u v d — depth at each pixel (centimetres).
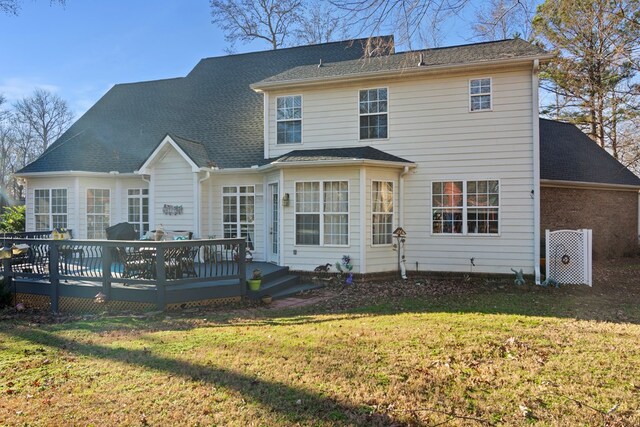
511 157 1144
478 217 1173
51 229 1459
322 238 1167
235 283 916
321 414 352
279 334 596
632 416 344
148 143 1551
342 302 896
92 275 909
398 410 357
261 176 1354
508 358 482
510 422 336
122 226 1114
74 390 405
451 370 443
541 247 1371
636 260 1750
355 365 461
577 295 954
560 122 2048
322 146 1297
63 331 650
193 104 1678
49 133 4347
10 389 410
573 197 1662
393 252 1205
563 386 403
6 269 980
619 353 500
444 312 752
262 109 1545
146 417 349
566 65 1756
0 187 4147
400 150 1232
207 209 1373
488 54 1183
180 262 895
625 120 1886
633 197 1891
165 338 589
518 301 873
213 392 397
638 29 1345
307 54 1692
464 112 1179
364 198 1137
